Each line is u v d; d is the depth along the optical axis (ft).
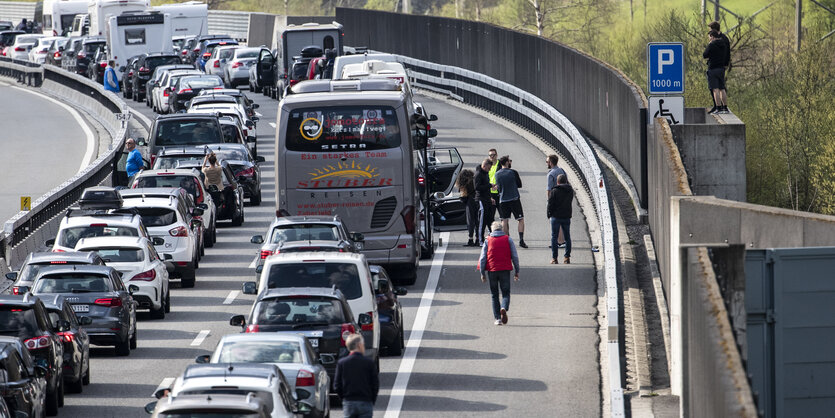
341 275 199.41
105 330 216.95
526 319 249.96
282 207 285.02
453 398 190.80
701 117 313.94
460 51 635.66
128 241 255.50
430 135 315.37
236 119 467.93
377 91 288.92
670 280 217.36
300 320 180.45
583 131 460.96
